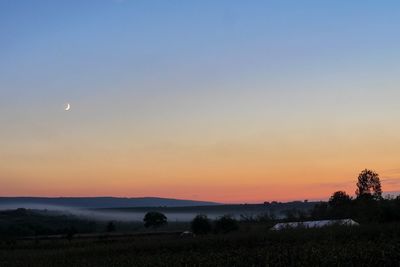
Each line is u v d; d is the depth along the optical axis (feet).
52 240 277.64
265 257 115.24
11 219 483.10
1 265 146.41
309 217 331.77
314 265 102.22
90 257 153.69
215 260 118.73
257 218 380.99
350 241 135.23
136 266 122.83
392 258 103.55
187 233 271.49
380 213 248.32
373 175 370.32
